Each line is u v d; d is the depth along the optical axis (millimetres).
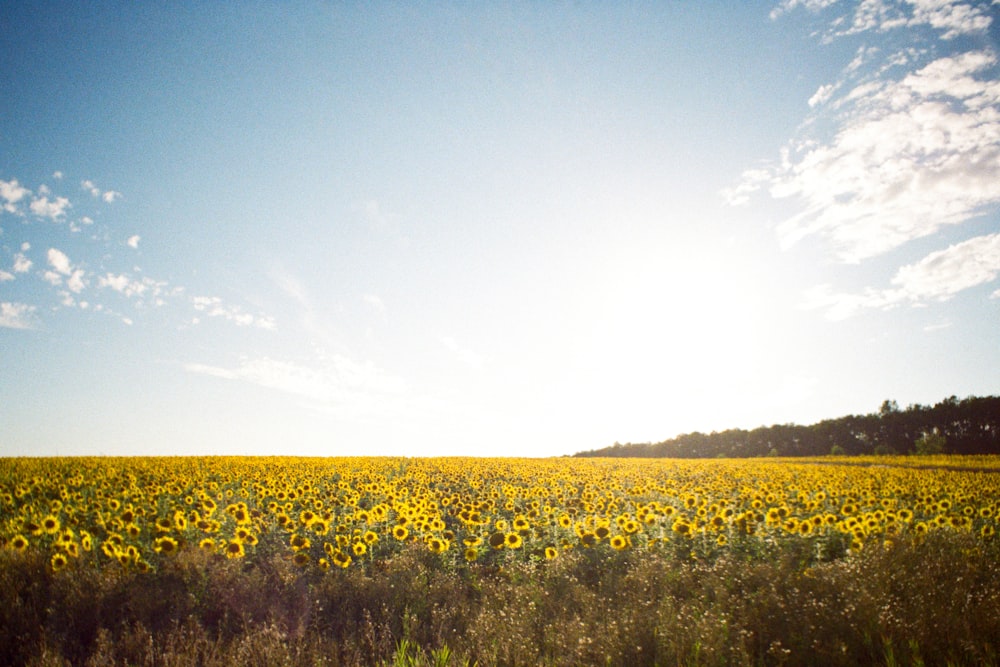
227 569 8336
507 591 8008
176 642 6305
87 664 5766
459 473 27453
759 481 26234
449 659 5848
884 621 6188
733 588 7945
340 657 6176
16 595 7195
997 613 6422
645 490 20312
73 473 23703
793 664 5758
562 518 11820
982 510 13930
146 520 11477
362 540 10055
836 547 10852
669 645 5961
